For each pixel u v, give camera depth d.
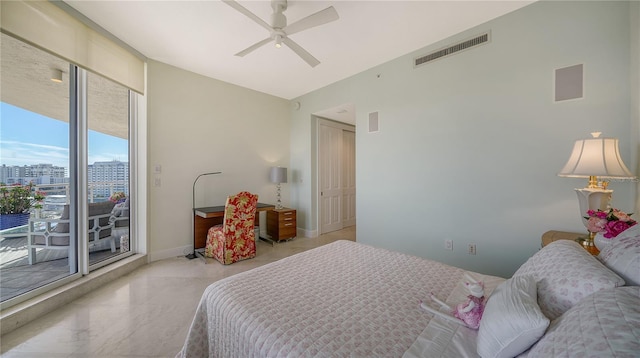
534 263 1.13
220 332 1.18
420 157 2.95
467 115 2.58
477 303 1.02
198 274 2.83
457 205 2.67
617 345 0.50
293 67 3.41
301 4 2.12
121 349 1.62
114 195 2.88
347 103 3.79
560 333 0.64
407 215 3.09
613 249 1.00
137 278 2.71
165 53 2.99
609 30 1.88
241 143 4.13
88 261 2.50
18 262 2.03
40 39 1.92
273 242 4.19
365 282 1.40
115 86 2.86
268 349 0.90
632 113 1.78
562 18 2.06
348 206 5.37
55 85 2.25
